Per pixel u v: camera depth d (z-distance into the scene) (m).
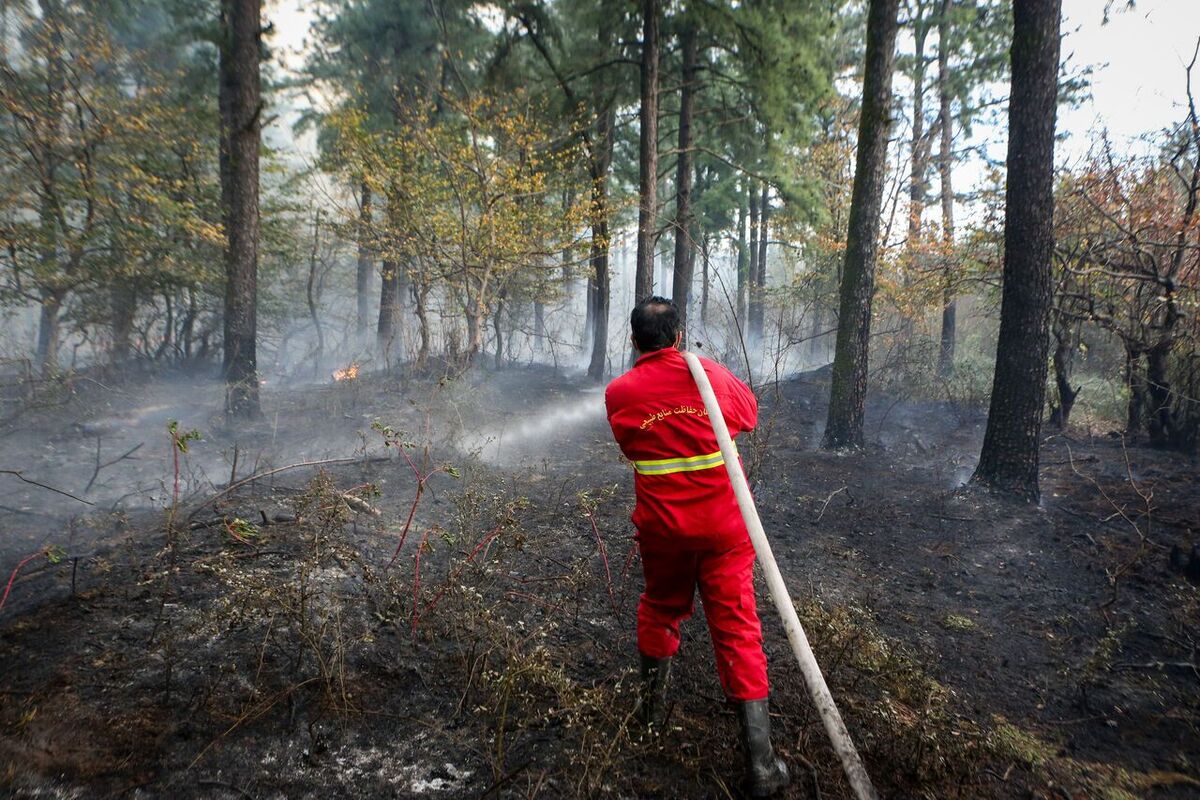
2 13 9.59
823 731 2.60
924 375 12.09
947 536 5.04
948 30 16.64
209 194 11.88
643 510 2.42
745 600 2.36
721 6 13.56
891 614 3.80
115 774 2.17
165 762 2.24
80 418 7.71
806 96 13.72
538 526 4.77
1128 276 7.41
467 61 17.05
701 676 2.97
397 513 4.79
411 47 17.33
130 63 11.36
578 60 14.86
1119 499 5.80
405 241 11.91
